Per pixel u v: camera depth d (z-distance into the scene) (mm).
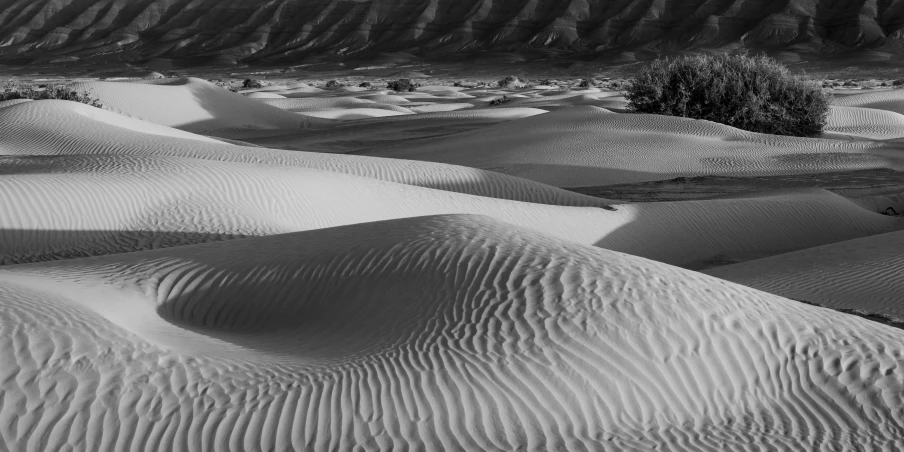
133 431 4805
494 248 6688
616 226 13609
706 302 6016
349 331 6133
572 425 5027
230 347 6035
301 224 12273
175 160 13719
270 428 4875
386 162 17828
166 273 7316
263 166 13711
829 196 15672
